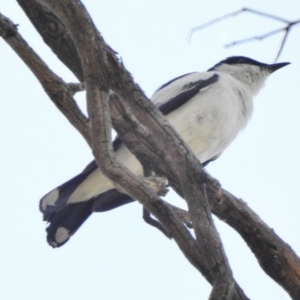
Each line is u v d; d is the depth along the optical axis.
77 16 6.03
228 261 7.02
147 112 7.02
